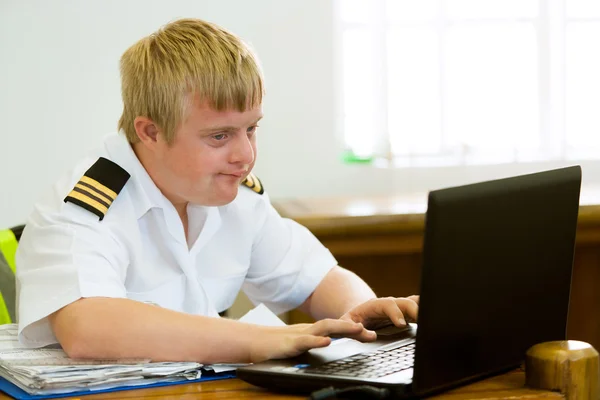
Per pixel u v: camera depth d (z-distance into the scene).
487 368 1.30
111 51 3.50
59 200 1.65
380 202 3.25
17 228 2.13
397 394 1.20
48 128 3.47
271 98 3.68
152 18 3.53
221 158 1.54
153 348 1.40
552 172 1.33
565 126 4.00
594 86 4.02
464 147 3.91
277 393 1.31
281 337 1.39
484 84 3.95
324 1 3.68
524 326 1.35
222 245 1.89
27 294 1.51
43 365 1.37
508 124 3.98
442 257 1.16
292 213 2.96
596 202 2.95
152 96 1.54
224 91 1.48
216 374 1.41
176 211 1.72
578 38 3.99
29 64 3.43
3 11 3.38
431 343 1.19
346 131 3.85
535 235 1.31
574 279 3.11
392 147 3.87
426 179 3.83
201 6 3.57
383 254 2.95
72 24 3.45
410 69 3.90
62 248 1.54
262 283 1.99
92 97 3.50
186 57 1.51
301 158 3.74
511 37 3.95
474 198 1.18
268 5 3.63
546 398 1.26
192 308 1.78
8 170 3.45
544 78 3.97
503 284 1.28
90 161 1.72
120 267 1.63
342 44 3.82
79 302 1.45
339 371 1.28
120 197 1.67
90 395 1.31
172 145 1.55
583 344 1.32
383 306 1.59
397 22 3.87
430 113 3.92
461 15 3.92
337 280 1.96
